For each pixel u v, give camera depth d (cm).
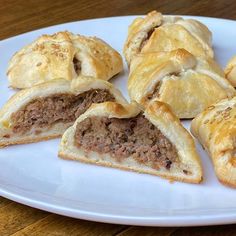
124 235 23
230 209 24
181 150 28
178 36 40
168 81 35
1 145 31
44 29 45
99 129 30
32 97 32
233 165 27
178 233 23
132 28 43
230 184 27
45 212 25
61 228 24
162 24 41
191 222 23
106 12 51
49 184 27
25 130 32
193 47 39
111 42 44
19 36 44
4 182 27
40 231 23
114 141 29
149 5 52
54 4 53
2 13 50
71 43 38
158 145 28
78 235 23
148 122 29
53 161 30
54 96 32
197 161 28
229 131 28
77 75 38
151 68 37
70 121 33
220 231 24
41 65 37
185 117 35
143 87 35
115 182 28
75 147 30
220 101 32
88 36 43
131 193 27
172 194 27
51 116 32
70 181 28
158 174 28
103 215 23
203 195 26
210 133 29
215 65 38
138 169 29
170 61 36
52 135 32
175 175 28
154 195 26
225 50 42
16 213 25
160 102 30
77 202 25
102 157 29
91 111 29
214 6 51
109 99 33
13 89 38
